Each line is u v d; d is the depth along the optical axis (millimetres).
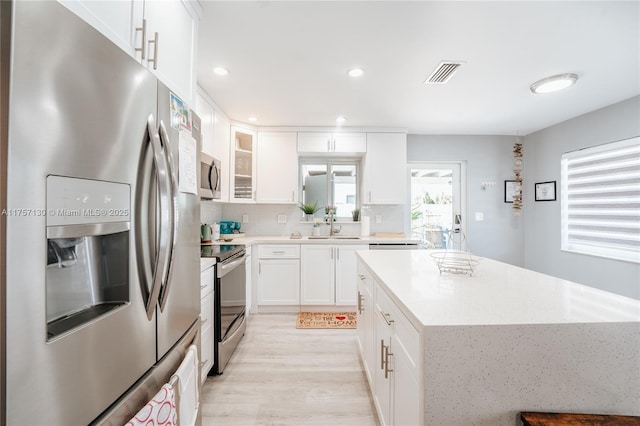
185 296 1196
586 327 854
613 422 804
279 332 2803
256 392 1855
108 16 822
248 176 3562
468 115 3266
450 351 839
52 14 576
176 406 968
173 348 1101
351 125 3648
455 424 844
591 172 3180
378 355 1534
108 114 727
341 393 1846
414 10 1542
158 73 1092
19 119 515
